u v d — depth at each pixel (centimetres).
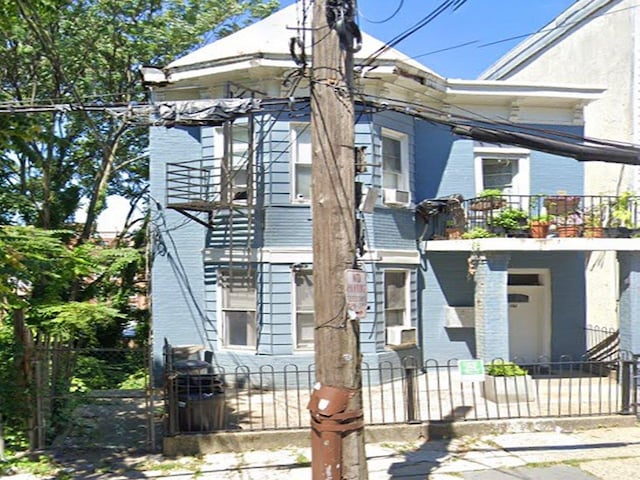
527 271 1370
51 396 789
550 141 795
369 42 1283
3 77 1502
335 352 534
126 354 1415
